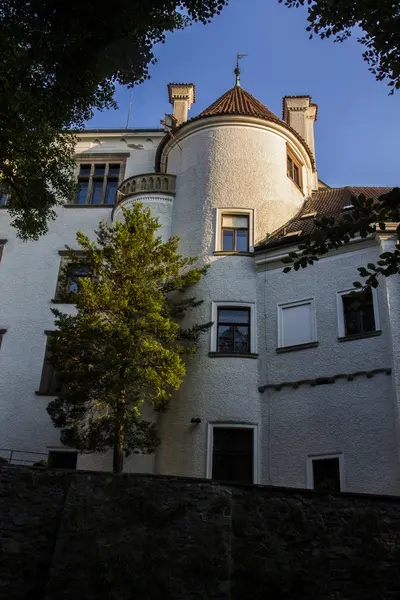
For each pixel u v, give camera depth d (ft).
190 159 74.49
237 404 58.70
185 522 37.55
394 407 51.98
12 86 43.09
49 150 57.26
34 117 48.49
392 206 32.27
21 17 37.27
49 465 65.36
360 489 51.42
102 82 44.70
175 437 58.44
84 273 76.38
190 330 57.36
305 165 80.94
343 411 54.75
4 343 73.41
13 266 78.64
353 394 54.85
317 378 57.06
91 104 47.91
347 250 61.05
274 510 38.60
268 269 65.31
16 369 71.46
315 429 55.42
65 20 35.81
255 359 61.05
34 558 36.68
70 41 36.91
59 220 81.30
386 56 34.01
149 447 51.19
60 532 36.70
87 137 87.66
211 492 38.81
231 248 68.33
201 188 71.56
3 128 43.91
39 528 37.55
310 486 53.88
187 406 59.36
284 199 72.43
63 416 51.01
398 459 50.57
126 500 38.04
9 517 37.78
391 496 39.09
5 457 66.13
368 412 53.47
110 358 48.55
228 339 63.00
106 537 36.70
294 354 59.47
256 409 58.80
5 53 40.93
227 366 60.29
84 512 37.27
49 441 66.49
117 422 49.52
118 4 34.81
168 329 53.01
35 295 76.13
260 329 62.64
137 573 35.37
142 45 37.78
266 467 56.08
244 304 64.08
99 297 52.65
